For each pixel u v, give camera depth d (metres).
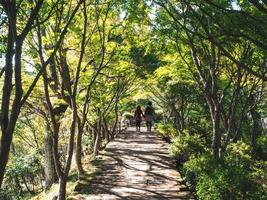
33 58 13.28
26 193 35.66
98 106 20.89
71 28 12.29
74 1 11.80
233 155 17.80
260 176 13.19
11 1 5.02
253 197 9.23
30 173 34.88
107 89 21.05
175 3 12.12
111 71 20.16
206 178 10.23
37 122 31.62
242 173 10.25
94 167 16.03
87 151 30.14
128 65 19.17
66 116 15.68
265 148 27.52
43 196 17.16
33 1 7.42
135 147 21.98
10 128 4.91
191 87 26.50
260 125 34.25
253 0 5.29
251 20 7.01
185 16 10.27
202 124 32.34
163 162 17.00
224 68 18.09
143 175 14.43
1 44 6.82
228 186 9.35
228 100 22.02
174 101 30.75
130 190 12.29
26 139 37.75
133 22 13.41
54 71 12.94
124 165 16.39
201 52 15.41
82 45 11.25
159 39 14.94
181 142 18.36
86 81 15.38
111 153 19.69
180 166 16.89
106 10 13.07
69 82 12.69
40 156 34.16
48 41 11.48
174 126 34.41
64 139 27.38
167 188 12.50
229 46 11.82
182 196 11.56
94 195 11.76
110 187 12.71
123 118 47.31
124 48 15.54
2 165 4.81
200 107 29.14
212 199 9.39
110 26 14.60
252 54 13.22
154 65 22.11
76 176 15.95
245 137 29.97
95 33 14.40
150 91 33.00
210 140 26.86
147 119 31.12
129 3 12.57
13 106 5.01
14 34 4.98
